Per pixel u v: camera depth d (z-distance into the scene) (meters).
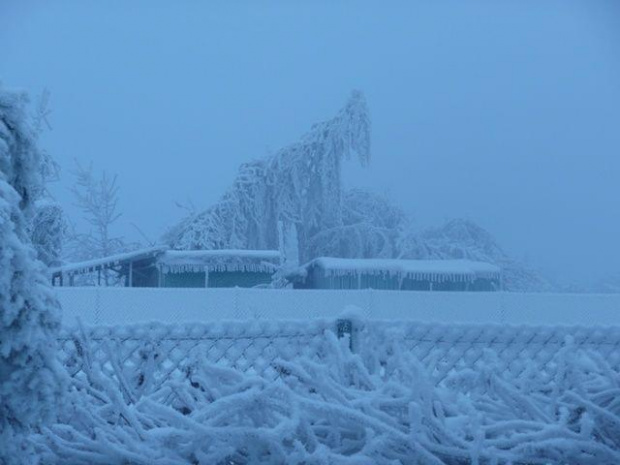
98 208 39.81
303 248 40.97
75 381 4.34
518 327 5.22
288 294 21.70
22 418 3.21
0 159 3.45
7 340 3.16
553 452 4.16
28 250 3.27
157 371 4.93
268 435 3.79
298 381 4.37
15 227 3.37
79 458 3.94
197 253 27.95
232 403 3.94
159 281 27.86
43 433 3.96
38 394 3.21
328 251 40.72
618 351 5.38
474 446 3.94
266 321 4.95
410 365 4.23
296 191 39.25
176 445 3.94
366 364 4.91
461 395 4.20
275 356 4.98
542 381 4.91
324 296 21.95
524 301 22.83
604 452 4.10
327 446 4.11
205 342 4.84
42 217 24.45
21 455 3.32
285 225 41.09
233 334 4.88
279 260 29.45
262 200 38.84
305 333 5.00
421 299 22.42
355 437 4.22
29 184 3.61
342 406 3.98
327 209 40.34
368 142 39.66
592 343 5.32
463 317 22.61
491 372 4.42
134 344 4.69
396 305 22.30
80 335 4.47
